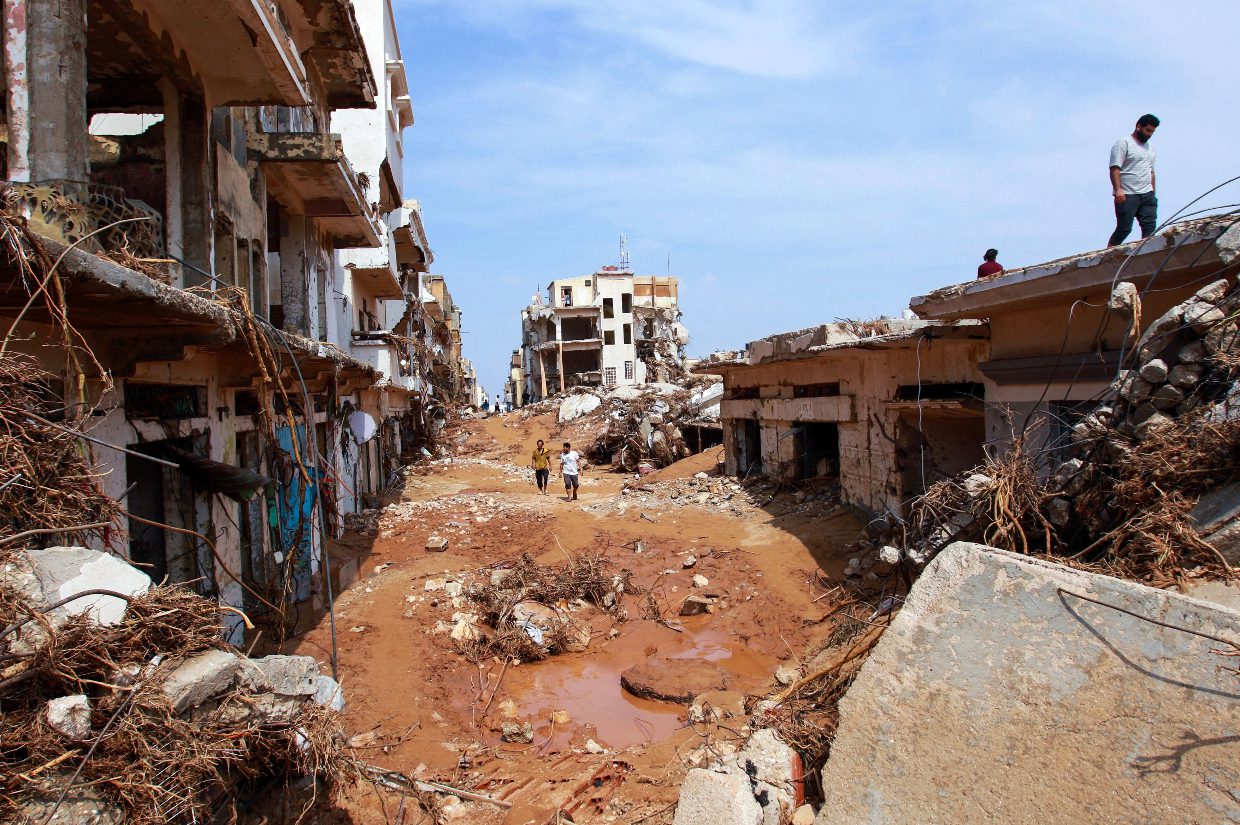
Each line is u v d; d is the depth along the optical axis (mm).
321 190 13938
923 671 4453
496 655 11438
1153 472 5766
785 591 12859
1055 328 8852
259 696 4516
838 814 4211
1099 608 4156
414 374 29688
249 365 9641
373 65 21609
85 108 6031
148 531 8125
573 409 46312
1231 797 3287
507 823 6621
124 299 5164
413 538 17500
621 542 16625
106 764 3465
